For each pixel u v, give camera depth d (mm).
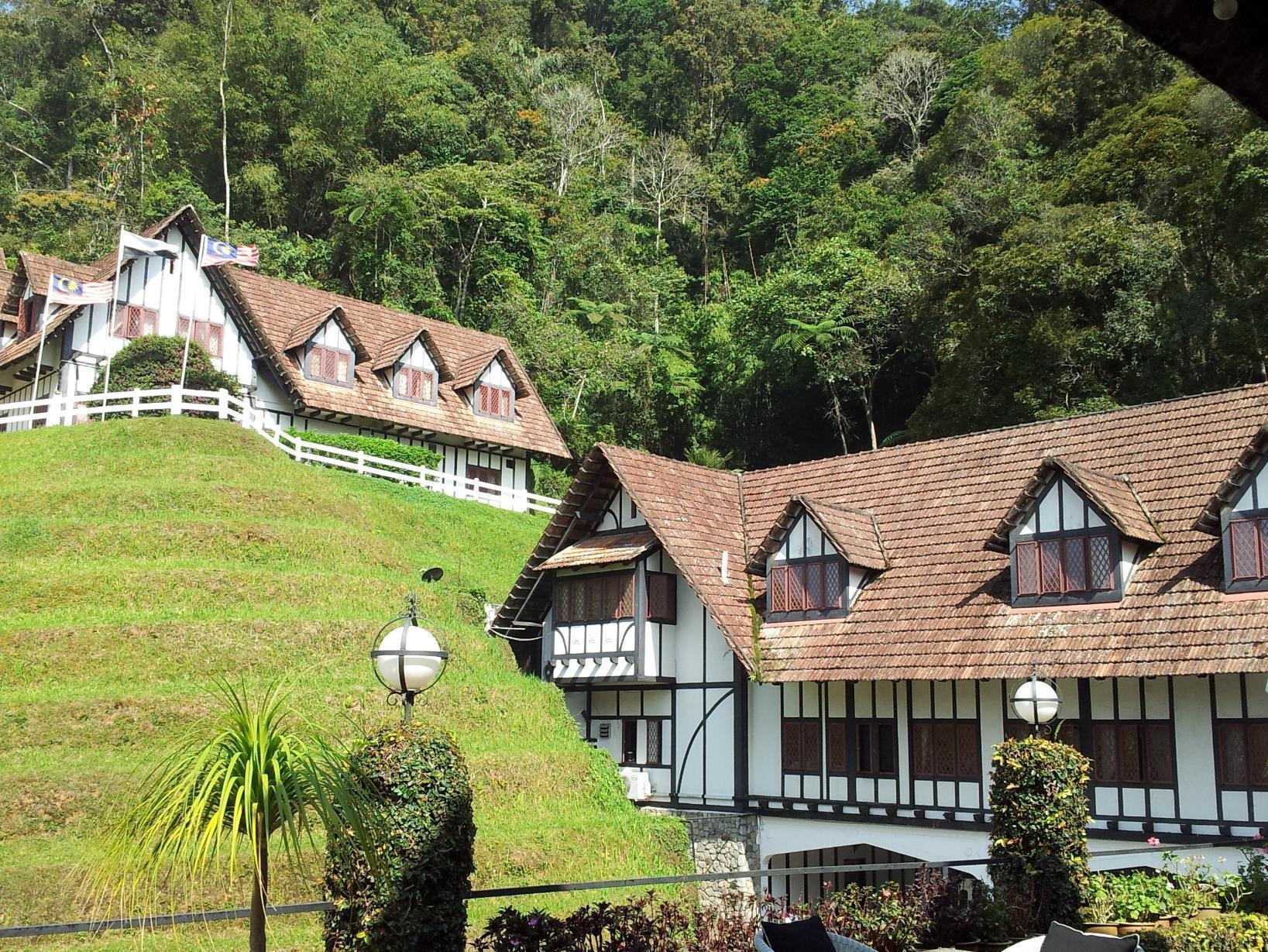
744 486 29281
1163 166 45344
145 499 29703
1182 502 21234
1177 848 16125
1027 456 24766
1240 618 18547
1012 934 13469
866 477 27203
